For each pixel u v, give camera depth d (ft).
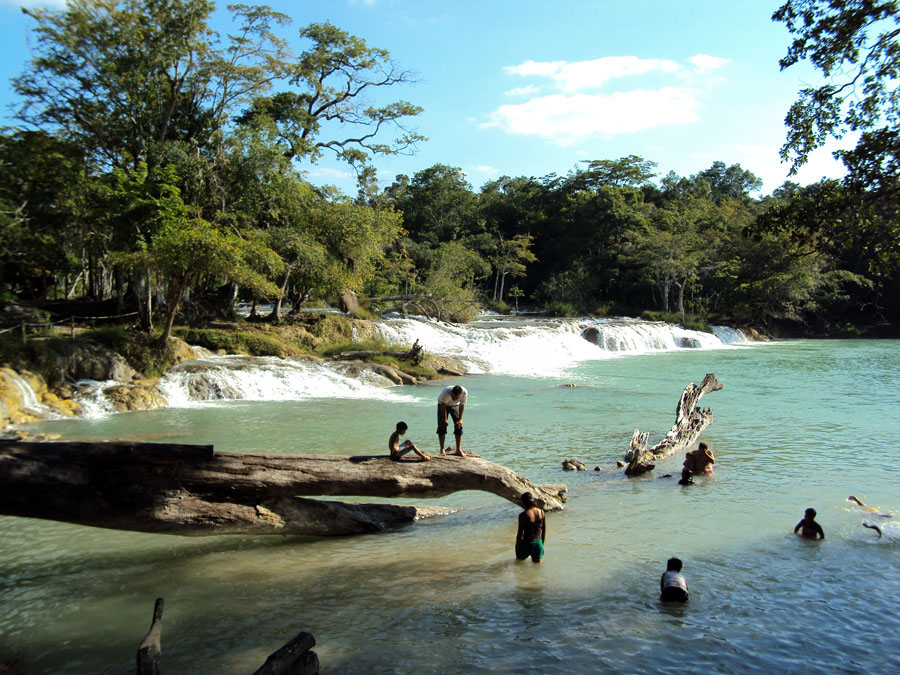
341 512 33.40
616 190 246.47
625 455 50.37
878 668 19.56
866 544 30.86
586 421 64.44
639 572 27.84
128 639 22.59
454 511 38.75
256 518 29.91
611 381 96.02
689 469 42.39
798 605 24.25
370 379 90.22
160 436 55.52
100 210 88.94
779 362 125.49
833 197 34.50
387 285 172.86
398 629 22.70
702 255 206.39
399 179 297.33
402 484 31.81
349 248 112.98
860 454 50.19
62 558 30.63
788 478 43.19
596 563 28.96
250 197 104.17
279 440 54.19
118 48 93.40
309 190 110.52
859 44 32.09
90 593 26.48
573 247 256.52
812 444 54.03
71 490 26.17
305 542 32.91
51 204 100.42
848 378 100.53
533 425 62.39
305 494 30.68
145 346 80.53
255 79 106.11
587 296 233.55
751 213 249.96
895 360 129.49
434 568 28.89
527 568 28.58
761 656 20.35
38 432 56.59
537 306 243.19
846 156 33.47
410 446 32.94
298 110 122.62
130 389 71.05
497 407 72.59
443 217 274.77
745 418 66.44
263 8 100.58
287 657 17.13
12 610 24.90
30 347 69.72
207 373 79.25
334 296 121.60
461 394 34.35
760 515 35.58
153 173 92.48
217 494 29.14
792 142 34.71
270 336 100.37
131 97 94.99
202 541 33.17
